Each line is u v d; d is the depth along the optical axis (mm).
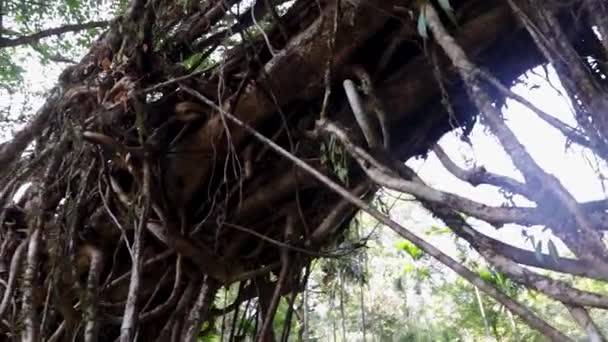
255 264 2564
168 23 2426
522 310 1190
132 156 2285
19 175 2527
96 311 2078
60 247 2266
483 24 1790
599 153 1325
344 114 2068
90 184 2465
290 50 2053
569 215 1212
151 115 2324
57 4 3205
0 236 2611
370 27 1907
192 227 2438
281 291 2393
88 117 2326
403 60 2037
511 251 1396
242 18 2271
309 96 2139
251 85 2170
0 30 2715
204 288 2410
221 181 2465
